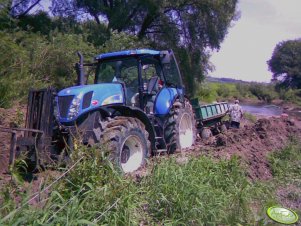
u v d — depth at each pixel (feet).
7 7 50.98
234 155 22.54
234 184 19.94
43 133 19.10
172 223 15.08
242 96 194.08
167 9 77.10
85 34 61.36
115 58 26.35
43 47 45.68
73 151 16.56
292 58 244.01
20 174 18.16
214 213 16.22
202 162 21.09
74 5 74.38
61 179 15.16
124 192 15.08
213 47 81.00
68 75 45.91
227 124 45.91
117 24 72.59
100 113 21.57
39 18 71.36
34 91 19.93
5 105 33.63
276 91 211.82
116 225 13.71
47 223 11.93
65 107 20.77
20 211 11.99
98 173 15.61
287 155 29.09
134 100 25.00
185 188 16.81
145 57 26.27
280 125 37.22
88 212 13.34
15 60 39.70
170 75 29.07
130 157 21.66
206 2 75.15
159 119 26.63
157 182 17.24
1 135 23.93
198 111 38.81
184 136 29.53
